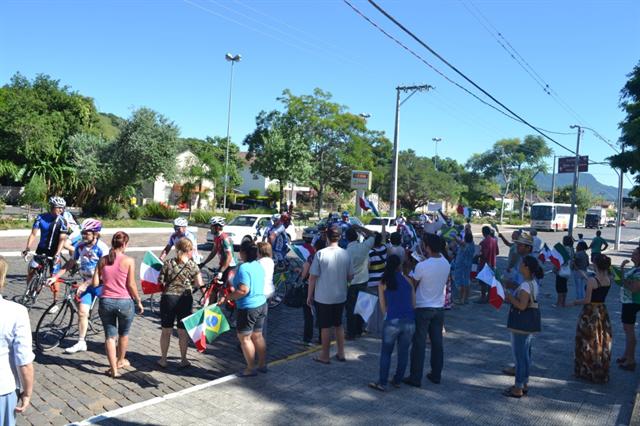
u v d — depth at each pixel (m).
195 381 5.89
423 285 5.93
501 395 5.85
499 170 82.50
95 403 5.14
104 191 28.30
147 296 10.09
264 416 4.98
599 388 6.18
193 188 39.09
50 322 6.83
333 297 6.54
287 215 10.78
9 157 32.28
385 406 5.37
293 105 40.84
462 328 9.06
